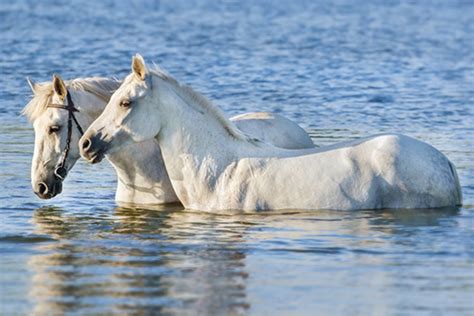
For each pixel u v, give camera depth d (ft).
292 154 91.35
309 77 190.19
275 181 90.07
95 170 114.93
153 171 95.81
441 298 67.72
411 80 187.21
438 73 197.36
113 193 102.47
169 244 81.41
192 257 77.61
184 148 91.09
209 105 91.45
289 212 89.61
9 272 74.02
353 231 84.02
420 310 65.41
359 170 89.97
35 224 89.10
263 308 65.77
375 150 90.43
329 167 90.12
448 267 74.59
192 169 91.40
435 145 124.47
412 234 82.99
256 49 238.27
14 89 172.24
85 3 399.44
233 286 70.44
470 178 105.40
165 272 73.67
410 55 229.66
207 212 91.35
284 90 173.78
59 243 82.33
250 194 90.43
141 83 89.25
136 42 250.98
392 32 291.58
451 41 264.93
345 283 71.05
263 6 398.83
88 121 93.20
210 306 66.08
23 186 104.99
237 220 88.07
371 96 167.53
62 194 102.01
